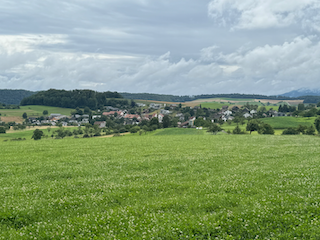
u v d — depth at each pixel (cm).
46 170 2462
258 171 2209
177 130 13238
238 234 1035
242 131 13025
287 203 1277
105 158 3150
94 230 1089
